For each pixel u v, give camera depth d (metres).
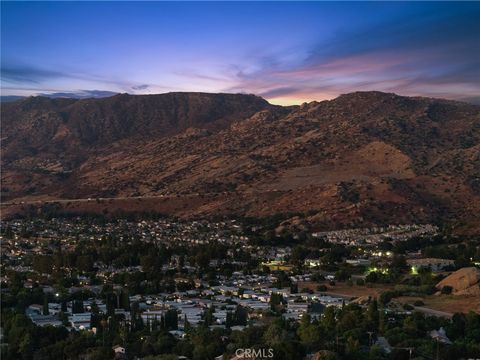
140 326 193.38
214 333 175.88
